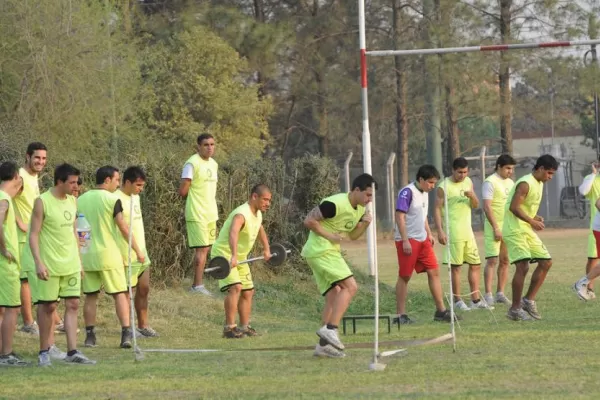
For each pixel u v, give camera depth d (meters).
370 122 111.38
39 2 67.19
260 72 107.38
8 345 24.20
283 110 116.56
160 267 38.41
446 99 97.50
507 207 31.48
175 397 19.14
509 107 97.44
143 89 87.12
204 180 36.97
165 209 38.59
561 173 117.25
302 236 44.97
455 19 93.06
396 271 58.53
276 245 30.92
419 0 103.50
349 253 76.62
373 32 109.56
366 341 27.36
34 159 28.16
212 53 100.00
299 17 109.56
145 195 38.09
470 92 97.06
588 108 147.25
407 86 105.00
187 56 99.62
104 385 20.81
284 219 44.78
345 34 109.56
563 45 52.88
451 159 101.38
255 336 30.34
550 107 101.75
